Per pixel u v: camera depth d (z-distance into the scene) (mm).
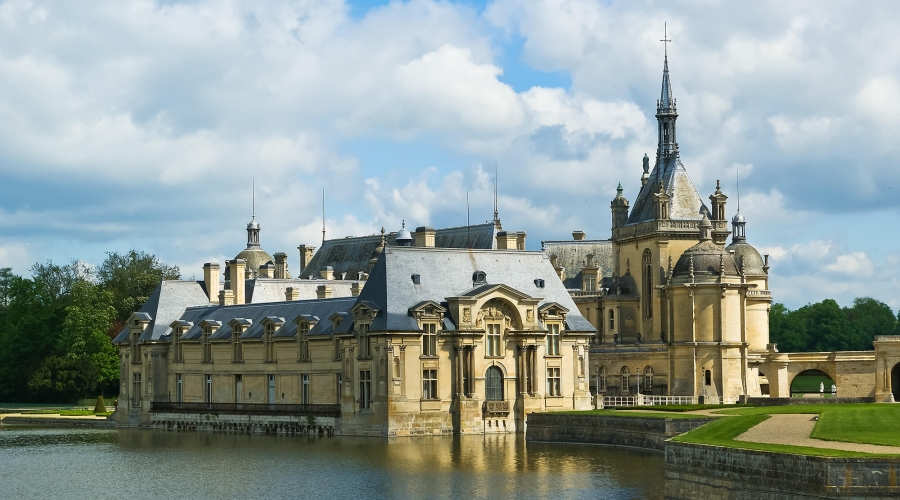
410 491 121062
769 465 96375
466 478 127875
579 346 183500
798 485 93250
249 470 138250
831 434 107438
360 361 172000
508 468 134375
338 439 169250
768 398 188625
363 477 130250
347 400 173625
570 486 121625
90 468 143875
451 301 174000
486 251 184750
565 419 160125
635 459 139875
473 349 173000
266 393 189000
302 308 188375
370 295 173625
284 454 151750
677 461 109625
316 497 119750
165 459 150875
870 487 89625
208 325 198875
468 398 172375
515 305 177000
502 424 175250
